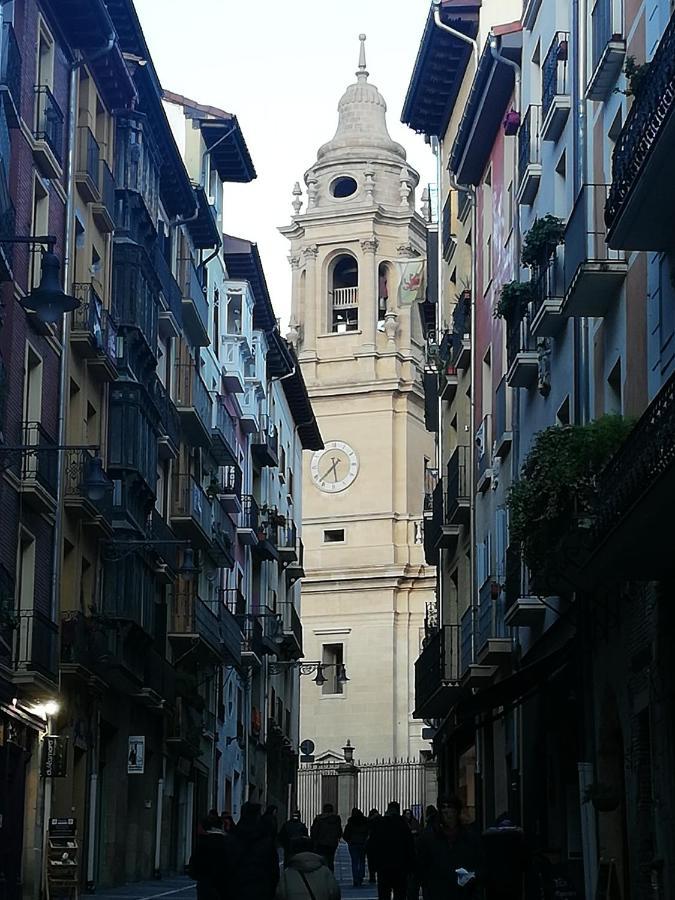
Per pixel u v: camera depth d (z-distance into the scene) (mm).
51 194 30953
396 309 82062
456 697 39125
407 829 23266
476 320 37688
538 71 30281
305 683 79438
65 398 31875
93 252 35125
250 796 57031
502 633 31625
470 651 35344
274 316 59219
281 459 66812
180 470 44562
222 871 16547
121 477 35938
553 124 27141
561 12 27609
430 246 49094
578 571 20359
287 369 63094
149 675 37969
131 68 37156
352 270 83562
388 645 78562
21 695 28391
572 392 25734
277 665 63938
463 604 39656
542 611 27922
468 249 40094
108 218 35375
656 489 15820
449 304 44688
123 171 37062
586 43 25344
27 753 29375
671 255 19312
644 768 20656
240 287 54094
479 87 34625
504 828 17391
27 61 29281
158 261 39938
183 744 42625
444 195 45031
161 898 30250
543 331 27062
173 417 42625
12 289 27969
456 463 39344
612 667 22250
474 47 37625
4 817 27422
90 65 34219
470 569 38438
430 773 75438
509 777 32531
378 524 79938
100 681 33594
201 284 47719
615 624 21938
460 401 41000
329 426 81688
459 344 39500
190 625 43812
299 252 83688
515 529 21359
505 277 33531
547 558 21375
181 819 44969
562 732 26922
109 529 34562
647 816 20562
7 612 25766
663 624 19203
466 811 39219
